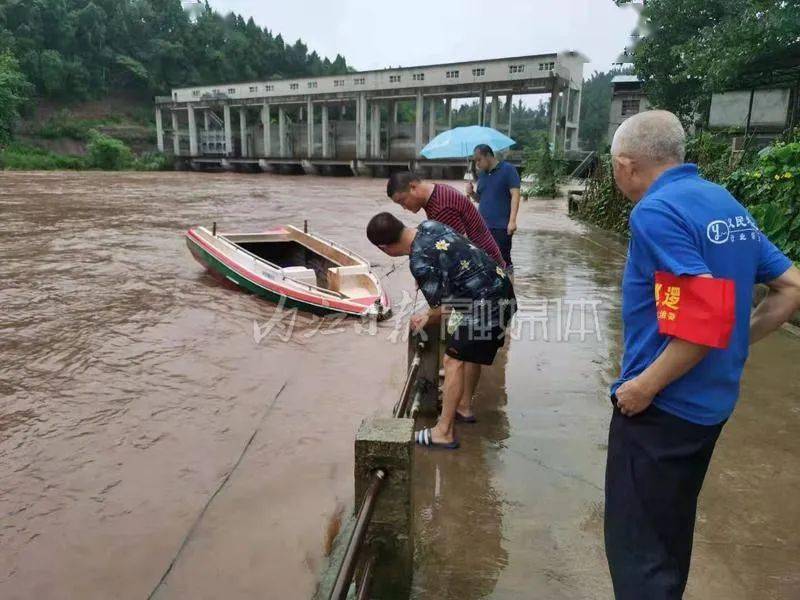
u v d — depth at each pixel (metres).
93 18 75.75
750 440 4.09
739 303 2.10
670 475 2.14
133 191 28.70
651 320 2.13
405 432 2.66
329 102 52.28
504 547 3.12
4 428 4.86
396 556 2.68
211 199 25.11
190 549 3.39
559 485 3.68
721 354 2.08
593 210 15.14
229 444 4.57
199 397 5.39
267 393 5.45
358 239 14.16
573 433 4.32
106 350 6.54
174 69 83.75
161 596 3.06
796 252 6.92
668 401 2.11
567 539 3.18
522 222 15.98
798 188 7.02
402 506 2.62
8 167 52.31
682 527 2.20
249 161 56.00
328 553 3.33
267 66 95.12
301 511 3.71
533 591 2.81
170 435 4.71
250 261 8.35
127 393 5.49
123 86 79.56
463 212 4.60
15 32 71.25
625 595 2.18
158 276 9.78
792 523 3.24
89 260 11.12
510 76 42.31
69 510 3.80
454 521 3.33
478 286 3.79
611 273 9.53
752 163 9.03
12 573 3.27
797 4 12.27
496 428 4.39
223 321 7.43
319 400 5.30
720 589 2.77
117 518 3.70
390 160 46.44
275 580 3.14
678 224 2.01
